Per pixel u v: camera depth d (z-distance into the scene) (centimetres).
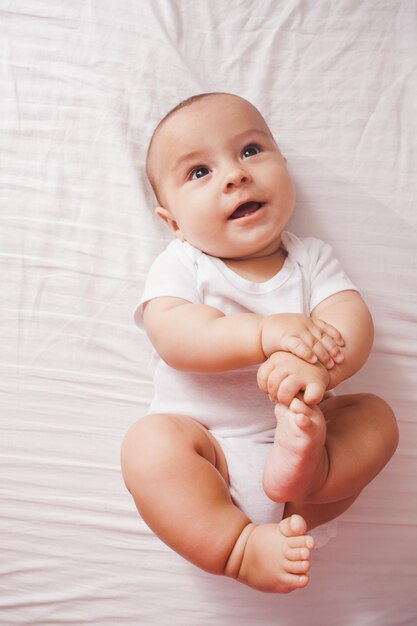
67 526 130
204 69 141
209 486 104
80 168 137
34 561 130
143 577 128
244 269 120
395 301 134
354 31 142
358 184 137
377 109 140
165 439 106
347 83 140
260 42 142
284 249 125
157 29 141
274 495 100
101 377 133
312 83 140
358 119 139
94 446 132
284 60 141
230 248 117
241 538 103
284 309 118
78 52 140
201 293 119
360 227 136
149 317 116
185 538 103
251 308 118
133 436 108
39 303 135
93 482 131
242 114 120
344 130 139
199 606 127
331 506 117
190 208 117
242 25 142
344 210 136
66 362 134
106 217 136
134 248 136
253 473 112
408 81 141
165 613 127
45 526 130
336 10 142
